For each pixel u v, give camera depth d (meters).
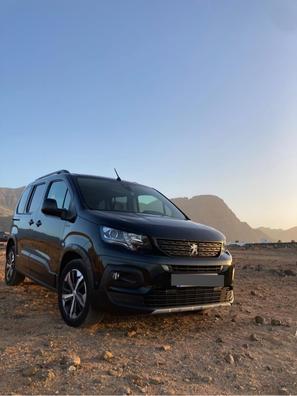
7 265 8.66
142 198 6.89
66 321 5.48
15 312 6.15
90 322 5.18
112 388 3.54
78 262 5.38
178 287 5.01
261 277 11.27
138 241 5.01
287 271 12.17
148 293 4.86
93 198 6.14
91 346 4.62
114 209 6.14
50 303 6.86
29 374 3.74
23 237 7.64
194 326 5.74
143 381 3.71
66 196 6.42
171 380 3.80
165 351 4.59
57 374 3.78
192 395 3.50
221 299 5.51
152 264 4.91
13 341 4.74
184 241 5.21
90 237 5.27
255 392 3.67
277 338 5.35
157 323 5.74
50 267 6.21
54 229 6.24
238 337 5.33
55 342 4.71
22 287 8.26
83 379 3.70
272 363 4.44
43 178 7.81
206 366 4.21
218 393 3.59
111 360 4.20
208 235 5.55
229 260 5.66
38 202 7.41
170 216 6.77
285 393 3.65
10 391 3.41
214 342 5.04
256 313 6.76
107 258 4.98
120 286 4.89
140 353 4.47
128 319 5.82
